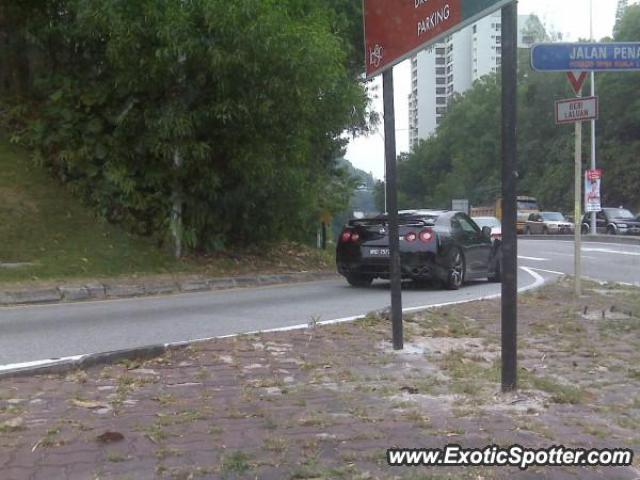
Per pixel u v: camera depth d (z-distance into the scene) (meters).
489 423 4.56
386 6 6.55
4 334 8.09
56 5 14.91
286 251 18.52
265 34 12.81
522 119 69.25
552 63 8.98
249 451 4.02
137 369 6.12
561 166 62.19
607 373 6.11
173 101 13.77
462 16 5.33
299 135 14.98
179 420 4.61
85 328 8.56
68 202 14.59
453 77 103.62
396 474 3.72
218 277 14.07
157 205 14.92
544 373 6.05
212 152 14.62
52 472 3.72
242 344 7.12
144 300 11.58
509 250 5.14
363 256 13.01
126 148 14.58
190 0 12.97
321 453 4.00
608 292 11.75
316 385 5.58
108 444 4.14
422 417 4.68
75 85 14.87
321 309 10.33
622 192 54.97
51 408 4.90
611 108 55.56
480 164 81.81
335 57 14.15
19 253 12.93
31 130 14.84
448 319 8.79
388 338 7.53
